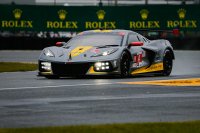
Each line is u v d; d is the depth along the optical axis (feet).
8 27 340.39
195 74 158.92
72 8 338.13
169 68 156.35
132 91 108.99
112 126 65.41
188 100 95.09
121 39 144.05
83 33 148.87
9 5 339.36
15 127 68.33
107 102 92.43
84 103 91.20
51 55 138.72
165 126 65.72
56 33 341.21
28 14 339.98
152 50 150.51
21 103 91.25
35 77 145.38
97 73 135.13
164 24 335.47
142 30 160.97
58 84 123.34
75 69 135.33
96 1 460.96
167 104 89.86
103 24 337.31
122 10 335.47
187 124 67.10
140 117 76.59
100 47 139.54
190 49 335.67
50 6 339.77
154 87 116.67
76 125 67.92
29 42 329.31
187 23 335.06
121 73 139.54
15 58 248.93
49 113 80.28
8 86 119.14
